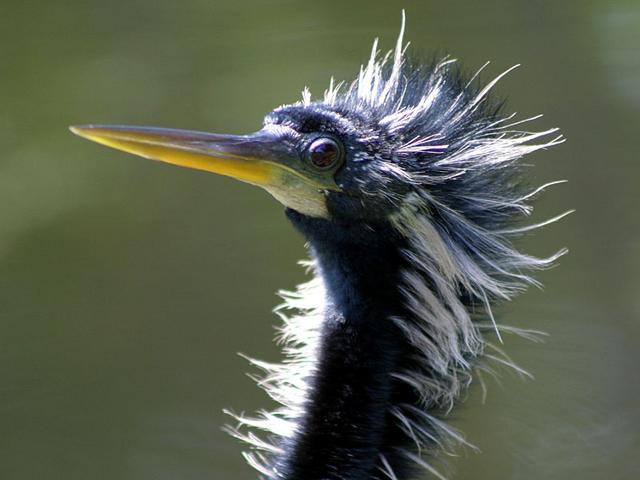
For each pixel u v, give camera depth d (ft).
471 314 22.85
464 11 47.62
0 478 34.17
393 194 21.83
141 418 36.52
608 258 41.04
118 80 46.78
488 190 22.57
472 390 28.30
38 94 46.73
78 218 43.73
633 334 38.37
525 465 34.81
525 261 22.99
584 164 43.16
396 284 22.31
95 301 40.93
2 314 40.34
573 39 46.24
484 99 23.72
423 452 23.03
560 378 37.35
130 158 45.55
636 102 44.29
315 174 22.09
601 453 35.12
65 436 35.94
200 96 45.62
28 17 49.57
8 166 45.09
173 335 39.83
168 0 49.21
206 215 43.91
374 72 24.17
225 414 36.81
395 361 22.58
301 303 24.48
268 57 46.32
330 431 22.77
